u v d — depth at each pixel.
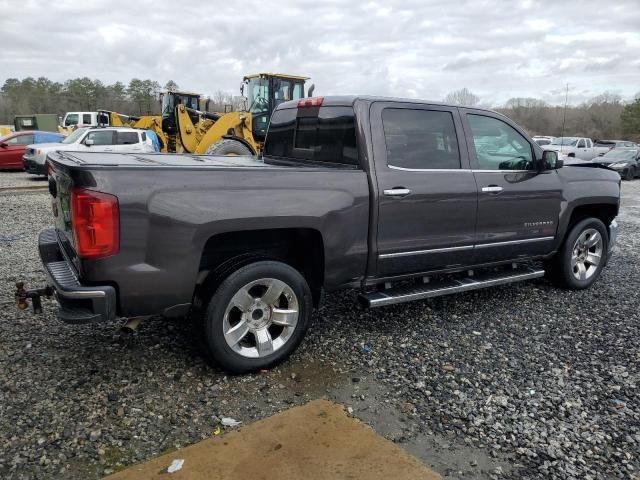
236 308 3.62
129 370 3.65
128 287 3.17
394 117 4.21
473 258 4.73
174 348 4.02
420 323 4.69
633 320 4.86
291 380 3.62
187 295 3.37
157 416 3.12
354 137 4.06
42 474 2.60
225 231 3.41
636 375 3.80
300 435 2.94
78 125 28.66
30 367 3.64
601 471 2.75
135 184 3.12
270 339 3.70
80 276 3.17
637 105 57.03
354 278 4.09
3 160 18.47
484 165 4.71
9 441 2.84
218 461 2.70
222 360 3.52
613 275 6.40
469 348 4.20
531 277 5.12
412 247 4.28
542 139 31.38
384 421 3.15
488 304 5.22
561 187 5.23
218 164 3.87
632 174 21.64
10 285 5.39
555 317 4.91
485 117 4.79
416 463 2.72
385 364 3.89
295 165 4.66
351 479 2.59
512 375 3.76
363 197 3.96
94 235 3.04
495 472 2.72
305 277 4.17
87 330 4.29
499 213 4.78
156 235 3.19
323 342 4.24
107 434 2.93
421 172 4.25
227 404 3.28
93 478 2.58
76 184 3.04
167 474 2.59
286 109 4.96
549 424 3.16
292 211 3.62
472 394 3.49
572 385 3.64
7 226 8.65
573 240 5.48
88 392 3.35
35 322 4.42
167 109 18.50
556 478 2.69
